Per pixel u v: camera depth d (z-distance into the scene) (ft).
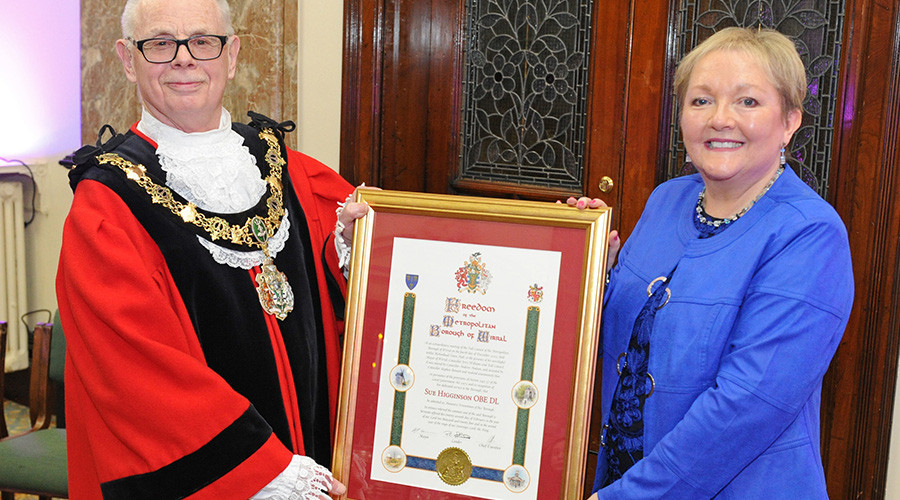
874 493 8.02
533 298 5.65
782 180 5.20
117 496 5.38
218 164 6.09
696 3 8.67
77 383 5.71
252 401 5.97
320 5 10.16
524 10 9.66
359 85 10.06
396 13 10.00
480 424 5.66
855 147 7.83
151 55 5.86
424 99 10.36
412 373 5.78
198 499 5.34
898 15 7.49
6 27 13.28
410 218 5.90
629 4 8.98
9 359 13.47
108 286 5.40
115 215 5.67
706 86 5.07
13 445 9.00
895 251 7.70
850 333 7.88
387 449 5.78
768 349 4.80
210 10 6.00
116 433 5.37
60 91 13.23
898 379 7.89
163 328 5.47
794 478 5.01
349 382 5.83
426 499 5.72
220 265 5.95
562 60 9.52
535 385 5.60
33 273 13.97
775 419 4.81
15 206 13.37
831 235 4.86
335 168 10.47
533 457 5.57
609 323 5.84
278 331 6.18
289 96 10.50
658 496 5.02
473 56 10.05
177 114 5.99
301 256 6.51
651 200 6.07
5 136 13.46
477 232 5.78
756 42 5.05
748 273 4.98
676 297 5.24
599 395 9.14
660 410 5.24
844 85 7.84
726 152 5.06
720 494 5.13
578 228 5.61
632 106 9.11
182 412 5.31
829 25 7.94
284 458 5.49
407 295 5.83
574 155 9.62
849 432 7.97
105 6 12.07
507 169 10.06
